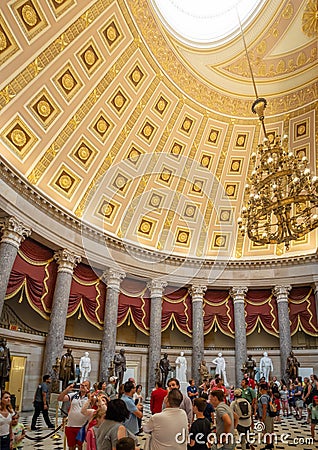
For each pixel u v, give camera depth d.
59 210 12.79
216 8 13.80
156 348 15.15
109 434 3.01
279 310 16.69
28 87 11.36
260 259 17.47
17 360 11.92
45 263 12.92
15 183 11.11
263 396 7.12
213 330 18.22
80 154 13.87
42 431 8.04
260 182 9.80
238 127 17.17
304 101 15.74
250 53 14.36
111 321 14.16
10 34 10.21
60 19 11.09
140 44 13.48
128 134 15.06
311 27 13.16
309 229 9.05
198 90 15.77
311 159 16.44
